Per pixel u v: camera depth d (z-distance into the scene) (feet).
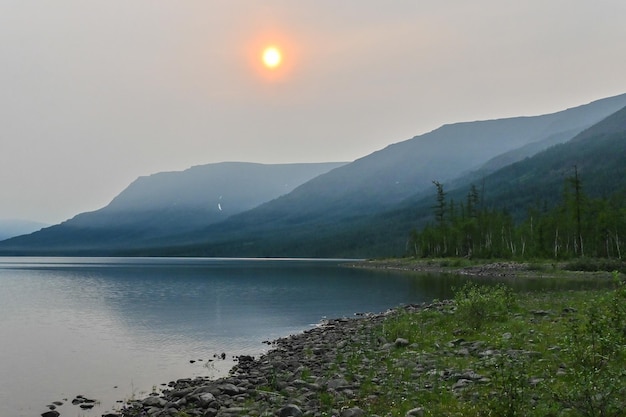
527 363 60.75
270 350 110.01
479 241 480.64
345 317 160.04
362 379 66.44
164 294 256.32
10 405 71.61
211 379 84.17
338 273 442.91
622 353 56.65
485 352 72.59
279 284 317.42
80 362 100.48
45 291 280.10
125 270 574.15
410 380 62.54
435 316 114.52
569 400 43.09
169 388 79.71
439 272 392.47
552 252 396.16
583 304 109.29
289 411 54.03
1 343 122.83
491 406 44.14
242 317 166.81
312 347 102.37
